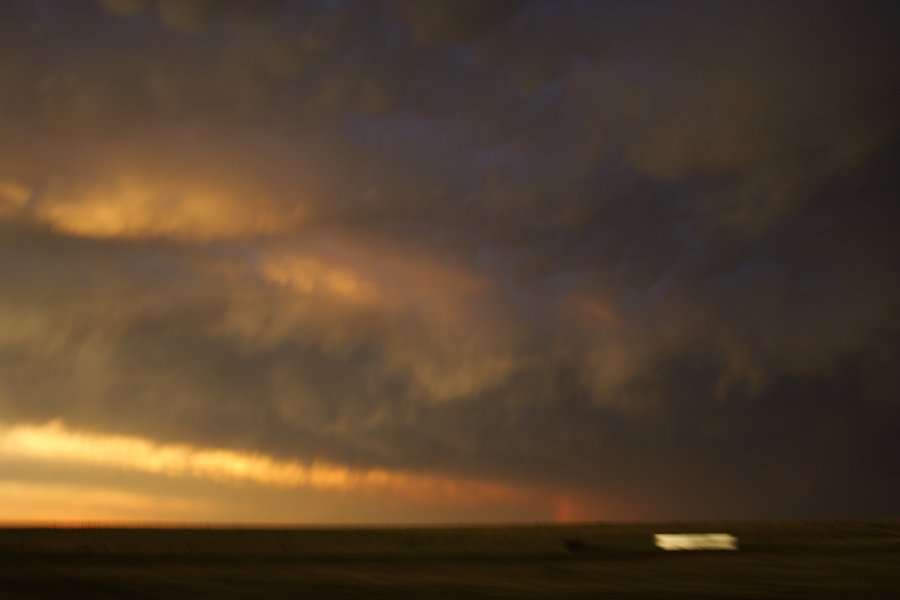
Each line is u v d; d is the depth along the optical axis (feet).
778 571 133.69
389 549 188.85
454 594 109.19
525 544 208.23
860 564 143.13
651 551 175.83
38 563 142.61
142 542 217.56
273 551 179.83
